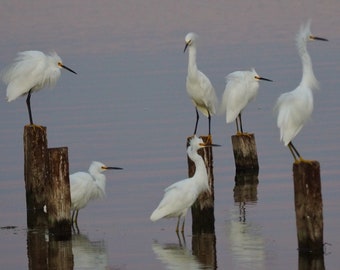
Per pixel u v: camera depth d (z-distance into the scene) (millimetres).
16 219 17641
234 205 17844
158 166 20547
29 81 19578
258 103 25719
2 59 31156
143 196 18484
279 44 32500
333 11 38781
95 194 16844
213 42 33469
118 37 34875
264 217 16812
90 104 26203
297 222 13992
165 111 25188
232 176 20203
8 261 14898
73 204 16500
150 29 36281
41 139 17781
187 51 32000
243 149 20359
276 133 23047
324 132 22688
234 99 20703
